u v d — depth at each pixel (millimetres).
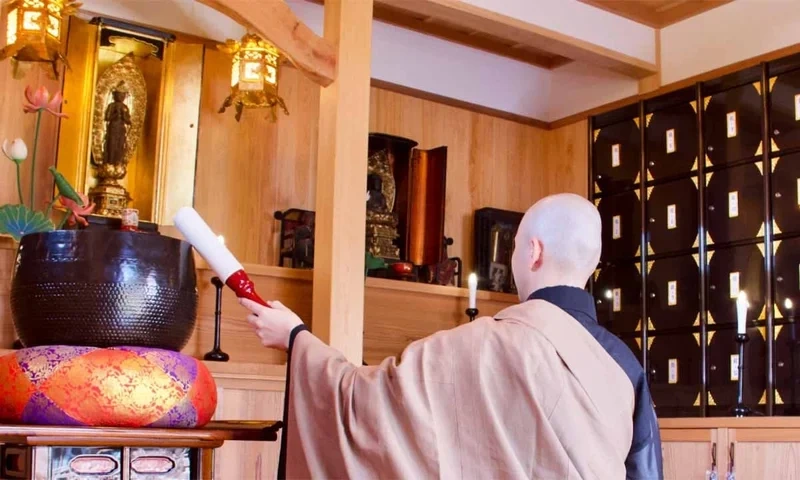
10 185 3818
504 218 5094
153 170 4098
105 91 4023
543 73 5562
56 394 1183
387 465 1316
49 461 1161
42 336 1246
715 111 4520
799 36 4344
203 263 3549
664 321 4594
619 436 1369
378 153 4715
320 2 4727
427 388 1349
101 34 3996
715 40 4680
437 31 5176
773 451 3334
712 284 4418
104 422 1201
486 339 1372
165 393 1233
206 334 3561
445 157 4883
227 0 2980
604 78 5207
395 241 4738
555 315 1414
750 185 4328
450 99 5215
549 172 5480
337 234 3230
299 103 4715
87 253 1241
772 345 4125
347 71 3322
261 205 4543
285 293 3707
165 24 4379
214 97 4477
